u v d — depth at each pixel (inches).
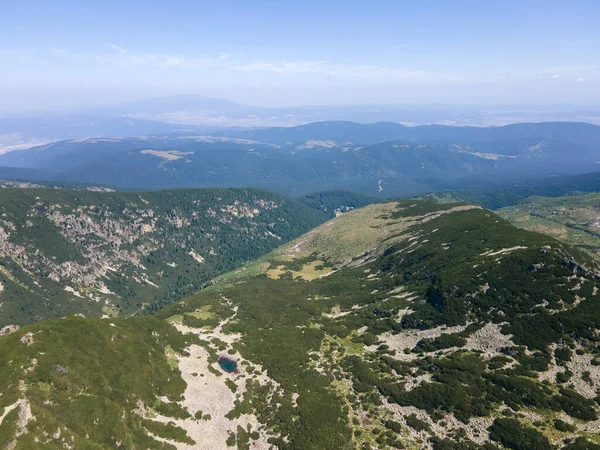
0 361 3075.8
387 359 4207.7
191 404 3671.3
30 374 3004.4
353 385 3841.0
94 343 3720.5
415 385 3656.5
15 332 3427.7
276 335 5093.5
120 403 3255.4
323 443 3095.5
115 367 3604.8
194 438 3265.3
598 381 3250.5
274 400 3713.1
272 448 3174.2
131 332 4330.7
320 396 3683.6
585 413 2982.3
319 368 4217.5
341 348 4660.4
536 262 4825.3
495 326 4207.7
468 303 4685.0
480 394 3371.1
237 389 3944.4
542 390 3262.8
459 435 3009.4
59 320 3796.8
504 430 2957.7
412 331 4741.6
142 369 3804.1
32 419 2632.9
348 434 3181.6
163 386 3774.6
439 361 3900.1
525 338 3892.7
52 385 2999.5
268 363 4365.2
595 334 3686.0
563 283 4411.9
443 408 3312.0
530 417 3048.7
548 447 2748.5
